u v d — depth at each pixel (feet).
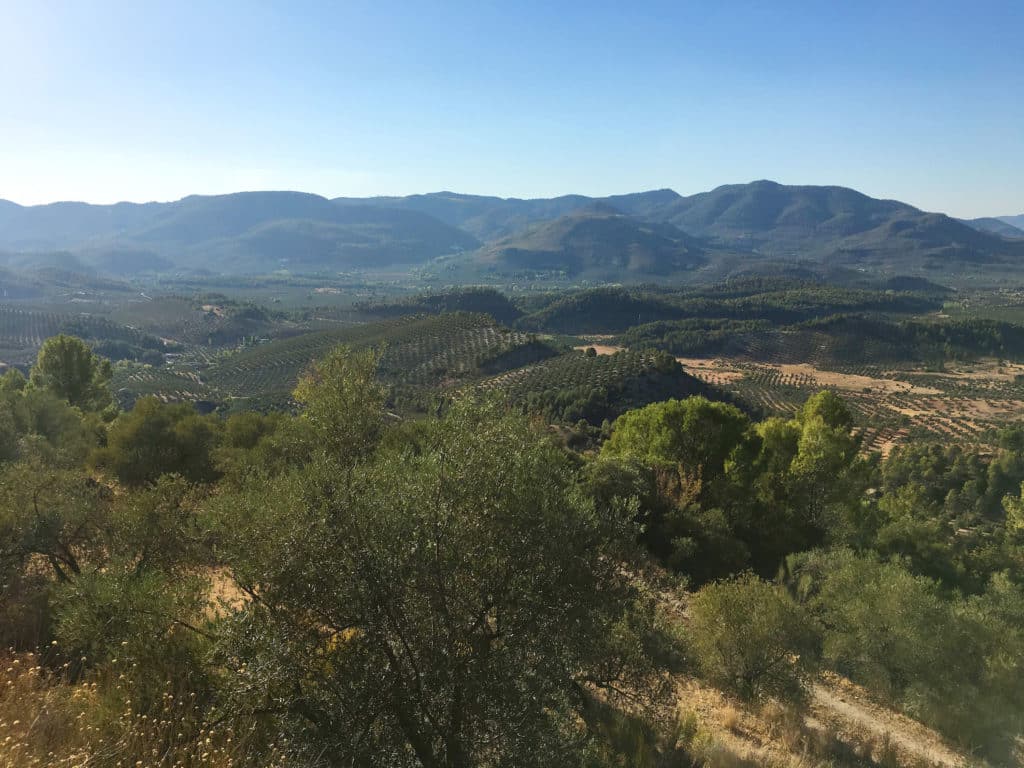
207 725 21.43
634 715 36.47
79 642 26.03
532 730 21.56
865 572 71.31
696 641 53.88
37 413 96.63
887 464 269.44
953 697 54.03
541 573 24.26
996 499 231.50
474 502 23.93
